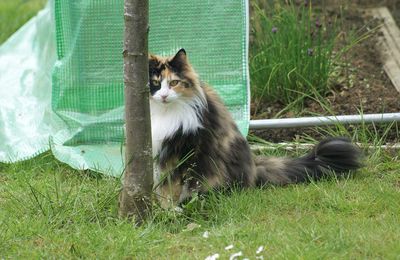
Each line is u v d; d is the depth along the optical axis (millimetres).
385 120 7703
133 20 5574
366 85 9023
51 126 8039
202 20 7719
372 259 5195
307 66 8688
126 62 5707
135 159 5875
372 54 9922
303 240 5496
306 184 6973
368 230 5648
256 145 7863
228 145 6672
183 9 7703
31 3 13523
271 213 6191
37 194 6527
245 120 7766
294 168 7055
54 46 8516
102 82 7746
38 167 7559
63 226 5977
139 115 5797
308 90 8719
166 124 6422
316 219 5945
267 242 5465
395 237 5492
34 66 9469
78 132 7762
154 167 6512
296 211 6211
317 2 10922
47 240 5699
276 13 9328
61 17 7617
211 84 7809
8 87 9070
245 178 6793
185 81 6395
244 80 7781
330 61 8891
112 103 7777
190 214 6211
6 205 6457
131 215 5977
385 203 6230
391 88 8922
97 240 5609
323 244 5398
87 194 6527
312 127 7973
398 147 7547
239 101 7805
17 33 10234
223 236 5633
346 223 5840
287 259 5133
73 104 7777
